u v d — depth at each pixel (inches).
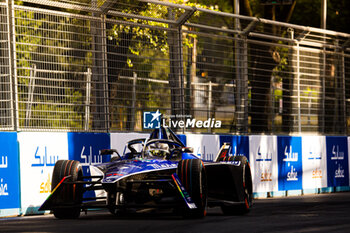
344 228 589.6
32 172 834.2
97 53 938.7
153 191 756.6
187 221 661.3
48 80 877.8
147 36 1002.7
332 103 1339.8
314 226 608.7
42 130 866.1
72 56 908.6
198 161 696.4
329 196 1188.5
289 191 1225.4
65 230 569.3
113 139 943.7
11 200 806.5
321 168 1310.3
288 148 1226.0
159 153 791.7
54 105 882.1
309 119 1288.1
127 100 976.9
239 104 1147.3
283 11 1819.6
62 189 692.7
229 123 1135.0
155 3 973.2
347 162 1387.8
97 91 938.1
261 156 1166.3
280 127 1225.4
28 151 831.1
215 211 889.5
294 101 1249.4
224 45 1134.4
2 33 830.5
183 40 1064.8
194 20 1120.8
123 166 701.3
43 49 874.1
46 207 676.7
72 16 908.6
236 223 639.1
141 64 996.6
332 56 1337.4
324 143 1315.2
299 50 1262.3
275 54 1218.0
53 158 862.5
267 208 884.0
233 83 1142.3
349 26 2452.0
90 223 637.3
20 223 663.8
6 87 830.5
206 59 1101.1
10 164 808.9
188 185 685.9
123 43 972.6
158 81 1019.9
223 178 818.2
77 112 911.0
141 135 989.2
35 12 868.6
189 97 1067.9
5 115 828.0
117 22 962.1
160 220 673.6
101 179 713.6
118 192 701.9
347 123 1382.9
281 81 1228.5
